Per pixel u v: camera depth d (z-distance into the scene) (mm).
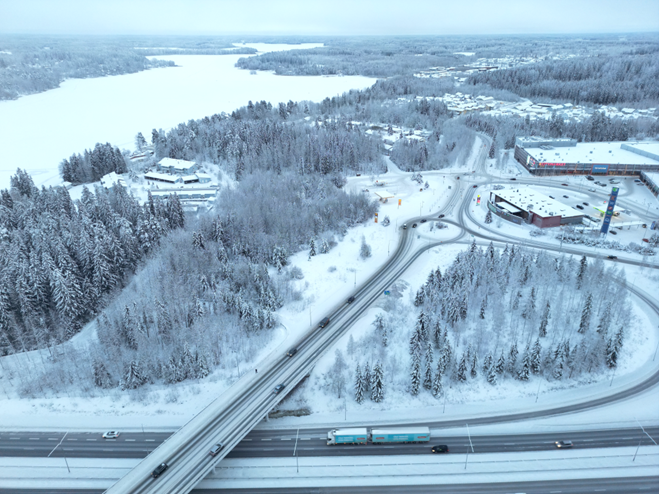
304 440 93062
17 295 119812
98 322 114938
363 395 103500
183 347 108875
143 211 169750
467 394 104438
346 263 157750
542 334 118000
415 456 89125
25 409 99625
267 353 112750
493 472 85562
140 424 95438
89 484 82812
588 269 134750
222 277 142375
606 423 96188
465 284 128375
